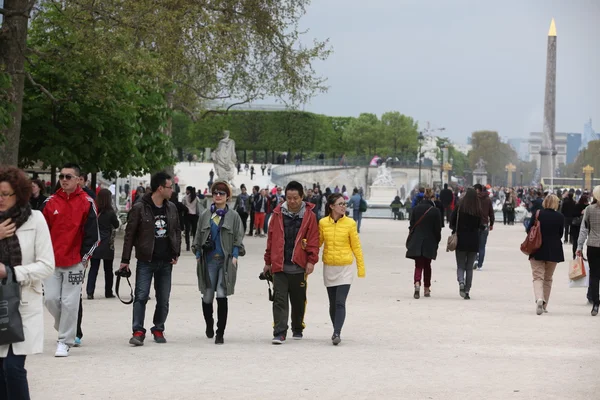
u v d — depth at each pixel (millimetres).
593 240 20031
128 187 77938
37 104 35406
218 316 15398
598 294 20016
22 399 9008
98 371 12672
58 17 34188
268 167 133125
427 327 17656
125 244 15102
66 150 35719
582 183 159375
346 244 15805
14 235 9188
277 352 14523
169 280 15430
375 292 24234
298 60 43156
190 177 117312
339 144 189000
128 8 31625
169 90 43094
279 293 15578
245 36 41469
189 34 35875
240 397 11000
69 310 13914
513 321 18688
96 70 33594
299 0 43031
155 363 13352
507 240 50281
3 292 8883
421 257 22938
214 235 15422
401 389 11555
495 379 12297
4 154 29828
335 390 11461
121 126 37594
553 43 150500
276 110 148250
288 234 15711
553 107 153125
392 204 81438
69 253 13961
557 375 12648
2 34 29516
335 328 15547
